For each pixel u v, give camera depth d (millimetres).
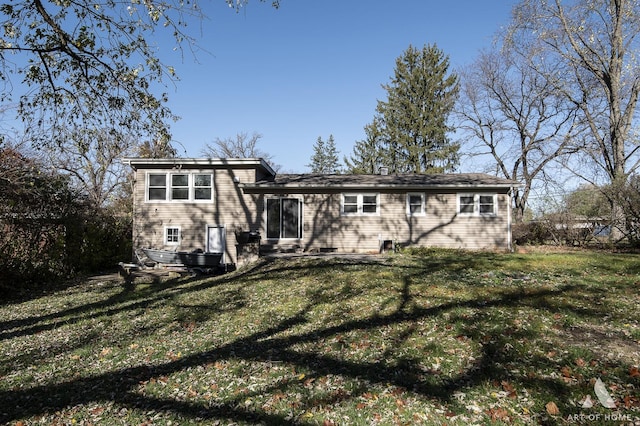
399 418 4219
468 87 33344
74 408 5023
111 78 9523
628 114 23438
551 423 3906
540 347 5695
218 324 8328
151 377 5836
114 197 30578
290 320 8109
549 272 11711
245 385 5328
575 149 28297
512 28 24984
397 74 40469
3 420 4812
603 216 21078
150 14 8117
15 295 12734
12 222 13250
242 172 18922
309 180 19906
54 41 9094
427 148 38594
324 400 4719
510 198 19266
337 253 18281
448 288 9438
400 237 19359
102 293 12672
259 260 15859
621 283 9680
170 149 10727
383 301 8742
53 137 10094
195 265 16109
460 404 4406
